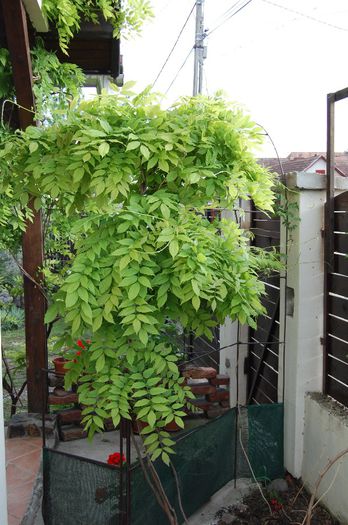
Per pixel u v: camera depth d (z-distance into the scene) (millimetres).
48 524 2504
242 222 3932
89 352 2062
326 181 2939
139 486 2305
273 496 2963
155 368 1946
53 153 2055
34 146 1958
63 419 3674
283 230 3195
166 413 1893
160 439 2035
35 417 3664
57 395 3727
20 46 2863
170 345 2189
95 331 1882
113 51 4004
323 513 2789
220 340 4426
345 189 2973
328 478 2809
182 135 1946
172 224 1884
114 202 2072
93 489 2328
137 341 1932
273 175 2568
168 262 1907
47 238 3943
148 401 1896
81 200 2143
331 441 2785
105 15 3510
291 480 3133
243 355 4039
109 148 1889
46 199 3219
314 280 3035
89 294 1812
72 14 3334
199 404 3861
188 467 2643
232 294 2039
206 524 2744
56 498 2461
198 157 2078
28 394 3748
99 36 3867
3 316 6625
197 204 2094
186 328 2326
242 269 2047
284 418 3191
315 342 3070
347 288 2777
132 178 2111
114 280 1860
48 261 3848
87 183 2004
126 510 2217
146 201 1963
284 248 3172
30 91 3068
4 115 3410
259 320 3834
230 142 2068
